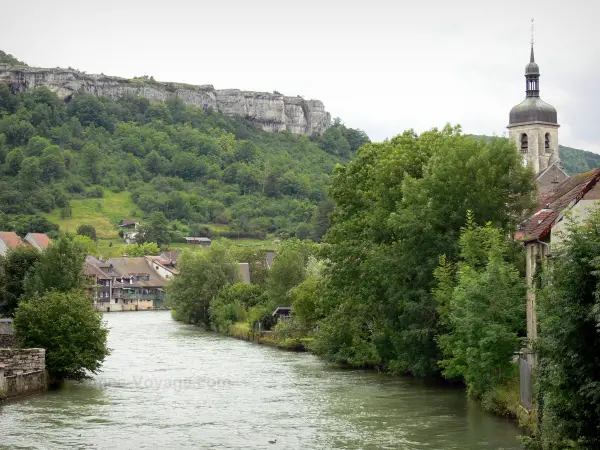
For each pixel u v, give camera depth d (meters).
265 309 113.44
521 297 48.16
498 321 47.06
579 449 26.80
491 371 47.44
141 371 72.25
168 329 134.88
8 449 39.88
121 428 45.16
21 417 48.28
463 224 58.56
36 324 59.94
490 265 47.94
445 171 59.47
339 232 71.00
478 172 58.44
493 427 43.84
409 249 60.66
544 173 118.06
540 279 30.92
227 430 44.66
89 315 61.59
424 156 66.94
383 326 67.50
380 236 67.12
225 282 143.25
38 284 73.62
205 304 142.75
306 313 94.88
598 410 25.70
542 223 44.31
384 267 61.81
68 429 44.78
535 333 45.38
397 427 44.84
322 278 80.94
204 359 83.56
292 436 42.94
